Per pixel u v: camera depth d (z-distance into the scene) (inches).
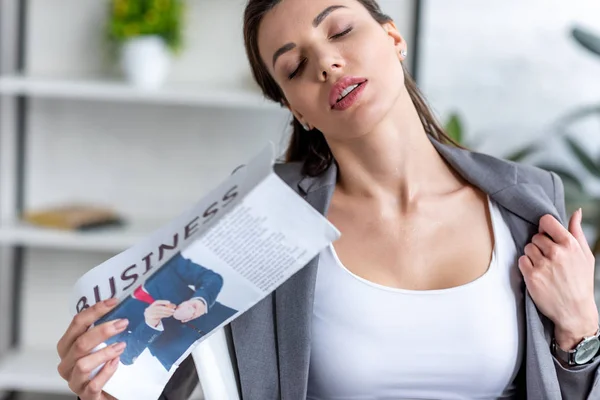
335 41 44.6
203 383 43.3
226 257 35.6
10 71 106.1
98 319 38.4
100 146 107.0
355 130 44.5
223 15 103.3
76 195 107.7
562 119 95.3
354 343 45.0
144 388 39.7
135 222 103.6
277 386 45.9
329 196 48.0
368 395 45.6
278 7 45.9
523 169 48.9
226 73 104.0
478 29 101.3
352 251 46.8
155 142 106.7
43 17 104.9
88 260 109.3
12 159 107.4
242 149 106.3
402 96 46.3
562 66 100.9
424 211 47.1
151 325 38.5
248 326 45.9
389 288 44.9
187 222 37.7
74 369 38.2
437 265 45.9
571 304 43.9
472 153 49.7
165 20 97.3
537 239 45.3
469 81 101.8
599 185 100.6
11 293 109.6
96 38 104.8
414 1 101.6
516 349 45.3
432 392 45.4
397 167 47.0
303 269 45.5
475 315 44.4
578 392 45.3
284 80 46.4
